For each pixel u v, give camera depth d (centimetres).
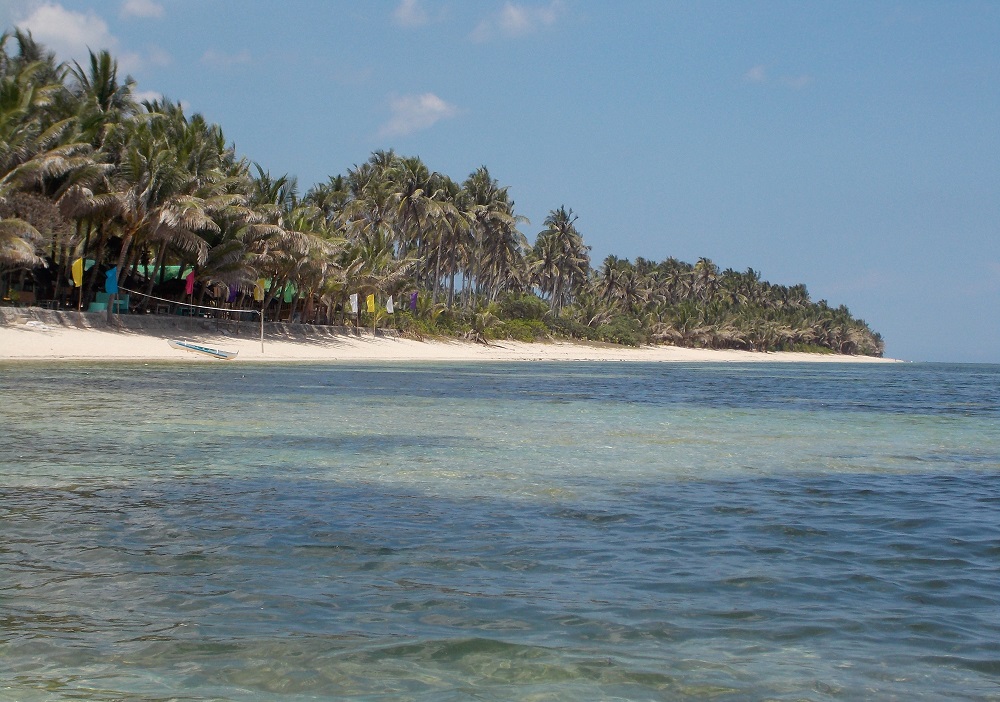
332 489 1117
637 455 1524
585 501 1071
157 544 812
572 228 11869
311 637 580
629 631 605
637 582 726
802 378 6131
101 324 4875
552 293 12538
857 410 2889
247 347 5531
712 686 514
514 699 493
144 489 1085
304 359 5541
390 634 589
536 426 2005
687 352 11975
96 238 5428
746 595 695
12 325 4425
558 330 10488
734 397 3472
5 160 4172
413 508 1005
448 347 7838
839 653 570
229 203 5122
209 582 696
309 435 1698
